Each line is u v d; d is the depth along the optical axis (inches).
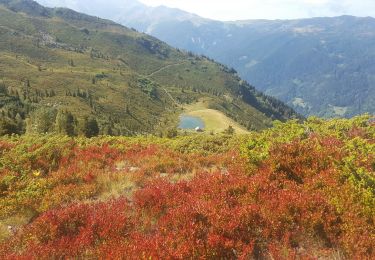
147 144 760.3
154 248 237.3
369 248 241.3
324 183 328.8
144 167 516.4
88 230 278.4
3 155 589.9
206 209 285.6
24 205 358.0
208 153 656.4
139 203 335.0
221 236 246.5
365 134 543.5
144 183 433.4
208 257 235.0
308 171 358.3
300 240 256.8
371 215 273.6
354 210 277.4
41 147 599.2
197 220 276.8
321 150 393.7
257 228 267.1
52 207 362.3
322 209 278.2
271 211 279.3
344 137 524.4
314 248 249.8
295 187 326.3
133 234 268.8
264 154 392.5
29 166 511.2
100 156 606.9
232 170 399.9
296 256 235.0
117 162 579.8
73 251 254.4
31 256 245.3
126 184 429.1
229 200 310.0
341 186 315.6
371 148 415.5
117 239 265.1
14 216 349.4
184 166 533.6
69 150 631.2
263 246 251.8
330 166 361.7
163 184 379.6
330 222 266.4
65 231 290.4
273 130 650.8
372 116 628.4
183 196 335.6
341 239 247.0
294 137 498.0
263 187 326.0
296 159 378.6
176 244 248.7
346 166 339.0
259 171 370.3
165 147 726.5
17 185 429.7
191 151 670.5
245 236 255.3
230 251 239.5
